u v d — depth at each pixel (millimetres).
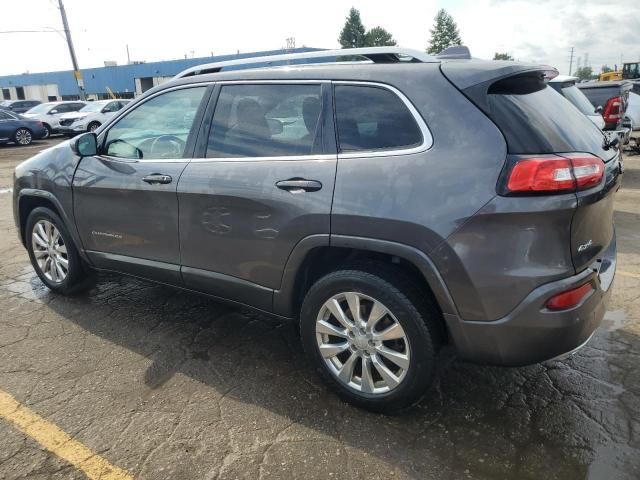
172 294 4480
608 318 3895
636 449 2508
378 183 2543
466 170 2355
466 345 2475
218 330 3820
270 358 3422
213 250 3207
